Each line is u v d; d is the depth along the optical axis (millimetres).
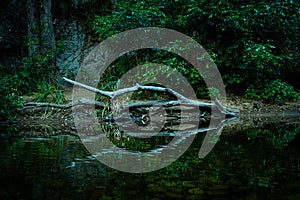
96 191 1792
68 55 11219
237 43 8234
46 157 2734
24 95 8328
